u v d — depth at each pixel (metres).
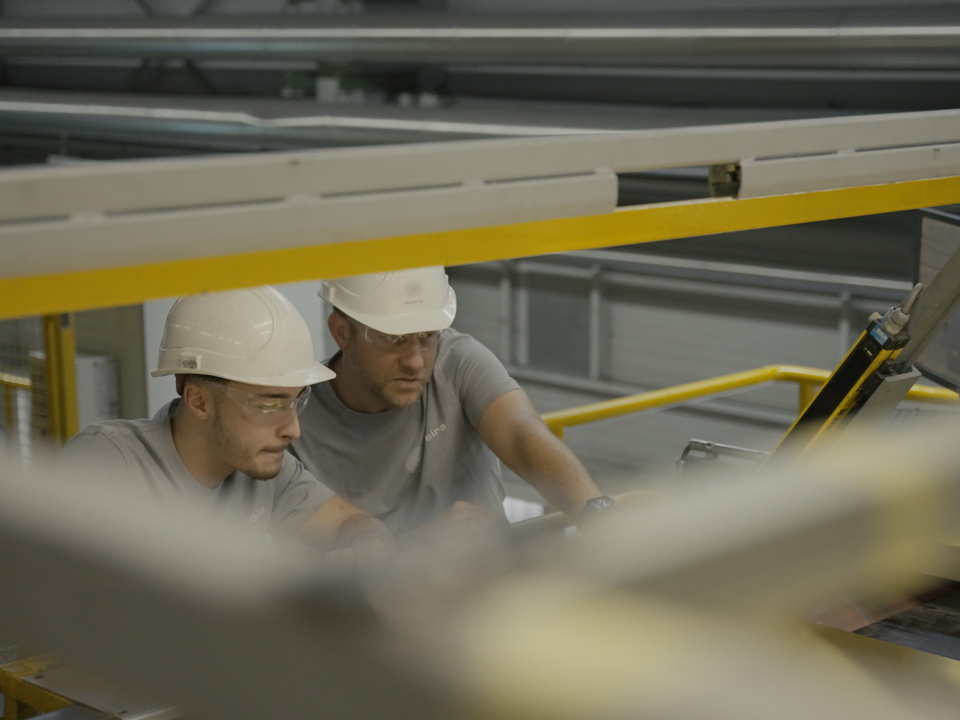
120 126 9.07
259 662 0.84
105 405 5.53
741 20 6.00
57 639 0.86
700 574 1.13
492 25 6.94
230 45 8.16
